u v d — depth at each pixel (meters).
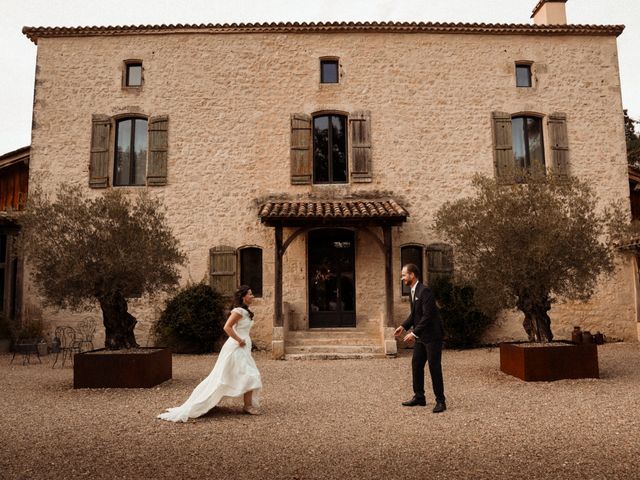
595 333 12.91
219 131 13.46
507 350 8.54
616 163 13.49
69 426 5.41
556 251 7.78
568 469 3.98
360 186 13.36
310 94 13.59
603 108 13.68
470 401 6.57
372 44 13.73
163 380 8.19
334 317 13.23
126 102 13.50
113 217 8.03
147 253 7.94
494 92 13.63
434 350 6.08
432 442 4.74
